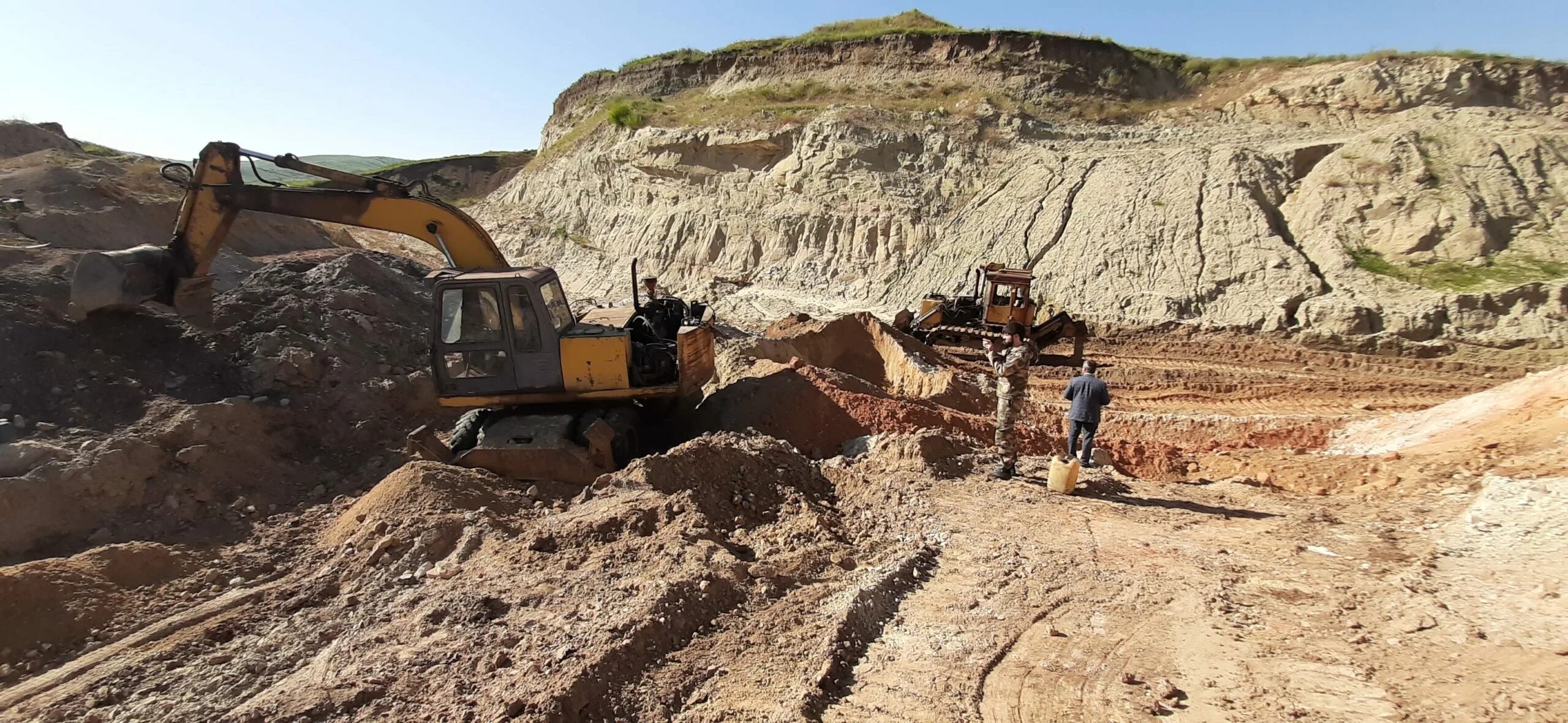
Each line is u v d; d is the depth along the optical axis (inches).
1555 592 210.1
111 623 243.4
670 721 184.2
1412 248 924.6
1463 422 425.1
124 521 299.3
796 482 331.6
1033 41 1434.5
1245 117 1261.1
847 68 1537.9
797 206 1279.5
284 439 386.0
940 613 236.4
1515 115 1048.8
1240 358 809.5
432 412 453.4
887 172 1259.2
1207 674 200.7
